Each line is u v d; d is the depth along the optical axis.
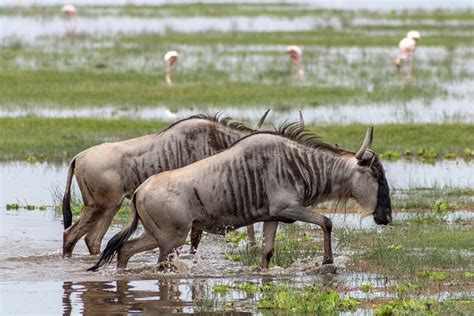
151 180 42.72
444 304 36.78
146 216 42.53
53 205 57.59
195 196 42.41
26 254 47.00
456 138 77.56
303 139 43.69
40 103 95.94
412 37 133.50
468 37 172.62
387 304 36.59
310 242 49.00
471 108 95.94
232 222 43.19
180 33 178.38
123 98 99.44
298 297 38.16
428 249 46.28
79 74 116.06
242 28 194.75
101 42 160.38
